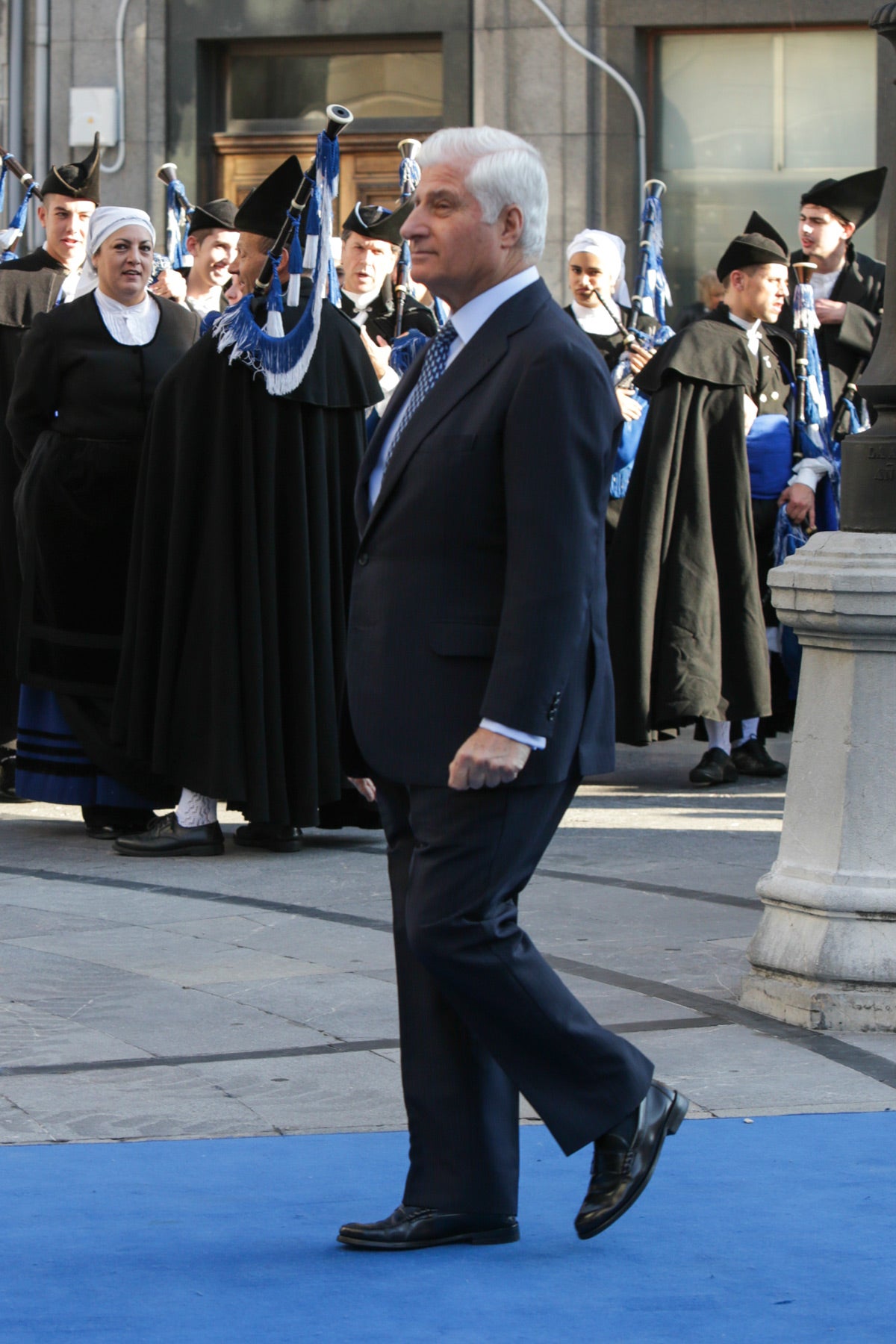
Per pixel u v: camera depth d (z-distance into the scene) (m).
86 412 15.17
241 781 14.34
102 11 29.30
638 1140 7.34
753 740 18.98
